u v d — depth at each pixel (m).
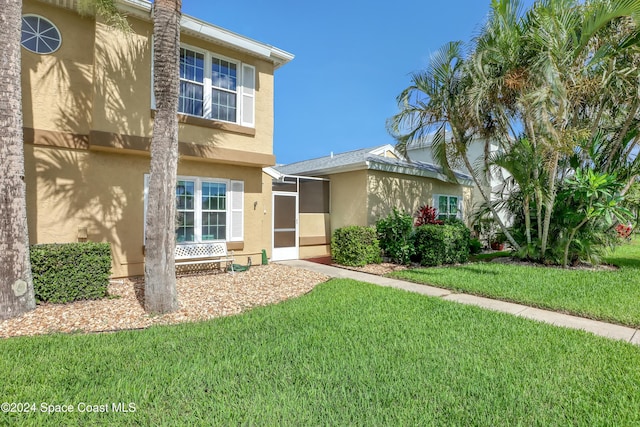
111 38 7.46
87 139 7.54
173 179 5.74
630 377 3.33
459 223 12.92
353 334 4.51
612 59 8.30
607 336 4.57
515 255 11.22
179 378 3.29
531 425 2.60
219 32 8.56
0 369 3.43
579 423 2.62
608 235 9.98
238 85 9.42
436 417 2.68
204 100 8.82
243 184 10.02
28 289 5.41
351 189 12.48
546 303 6.01
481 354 3.87
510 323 4.98
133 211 8.14
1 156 5.13
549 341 4.28
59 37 7.34
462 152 10.76
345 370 3.46
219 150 8.88
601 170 9.88
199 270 9.22
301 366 3.55
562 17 8.22
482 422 2.62
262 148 9.86
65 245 6.15
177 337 4.41
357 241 10.37
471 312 5.52
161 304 5.53
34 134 6.93
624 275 8.33
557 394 3.02
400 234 11.02
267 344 4.15
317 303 6.10
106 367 3.52
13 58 5.26
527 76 8.67
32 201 6.98
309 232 12.72
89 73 7.66
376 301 6.22
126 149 7.58
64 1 7.12
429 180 14.27
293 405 2.83
